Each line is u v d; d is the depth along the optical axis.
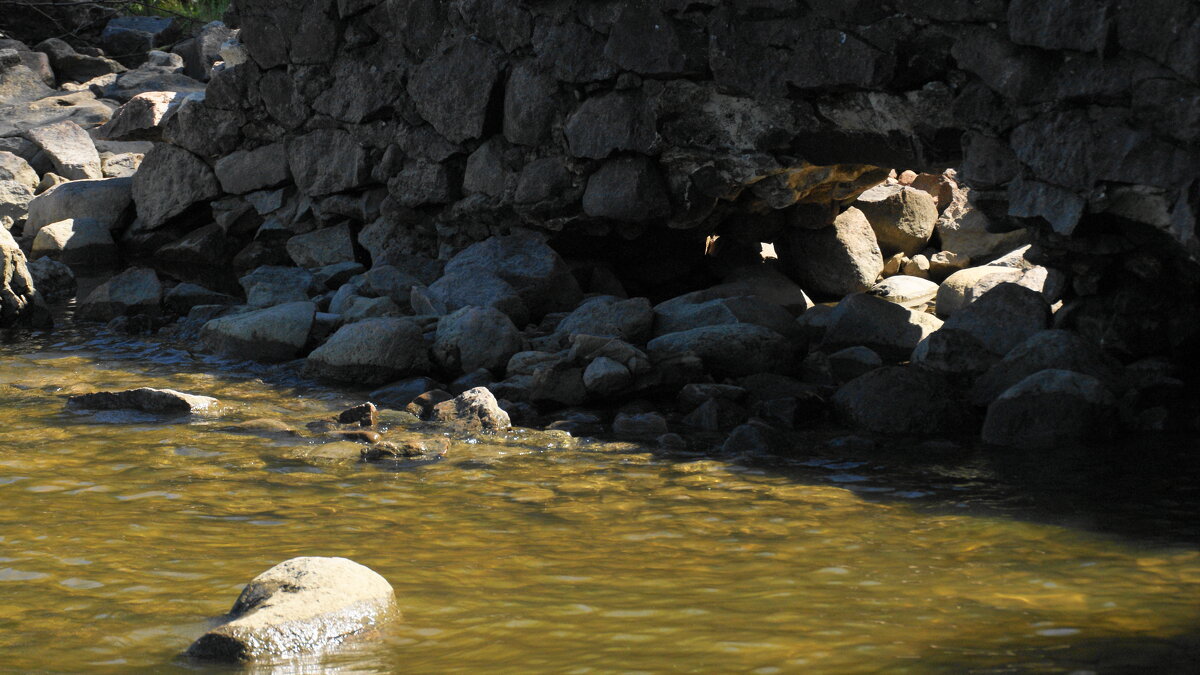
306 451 8.34
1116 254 9.40
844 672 4.42
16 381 10.73
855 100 10.35
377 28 14.00
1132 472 7.69
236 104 15.72
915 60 9.73
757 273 13.47
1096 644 4.70
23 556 5.93
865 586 5.53
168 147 16.56
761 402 9.62
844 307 11.55
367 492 7.35
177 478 7.59
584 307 11.57
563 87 12.45
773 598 5.35
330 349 11.05
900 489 7.41
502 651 4.70
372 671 4.50
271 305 13.60
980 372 10.09
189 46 26.73
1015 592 5.42
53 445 8.41
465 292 12.30
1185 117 8.16
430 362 11.10
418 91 13.66
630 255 13.71
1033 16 8.75
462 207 13.73
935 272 14.66
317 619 4.84
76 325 13.82
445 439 8.73
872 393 9.34
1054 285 10.08
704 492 7.37
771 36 10.47
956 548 6.15
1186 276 9.30
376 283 13.29
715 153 11.60
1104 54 8.45
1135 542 6.22
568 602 5.31
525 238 12.95
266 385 10.77
